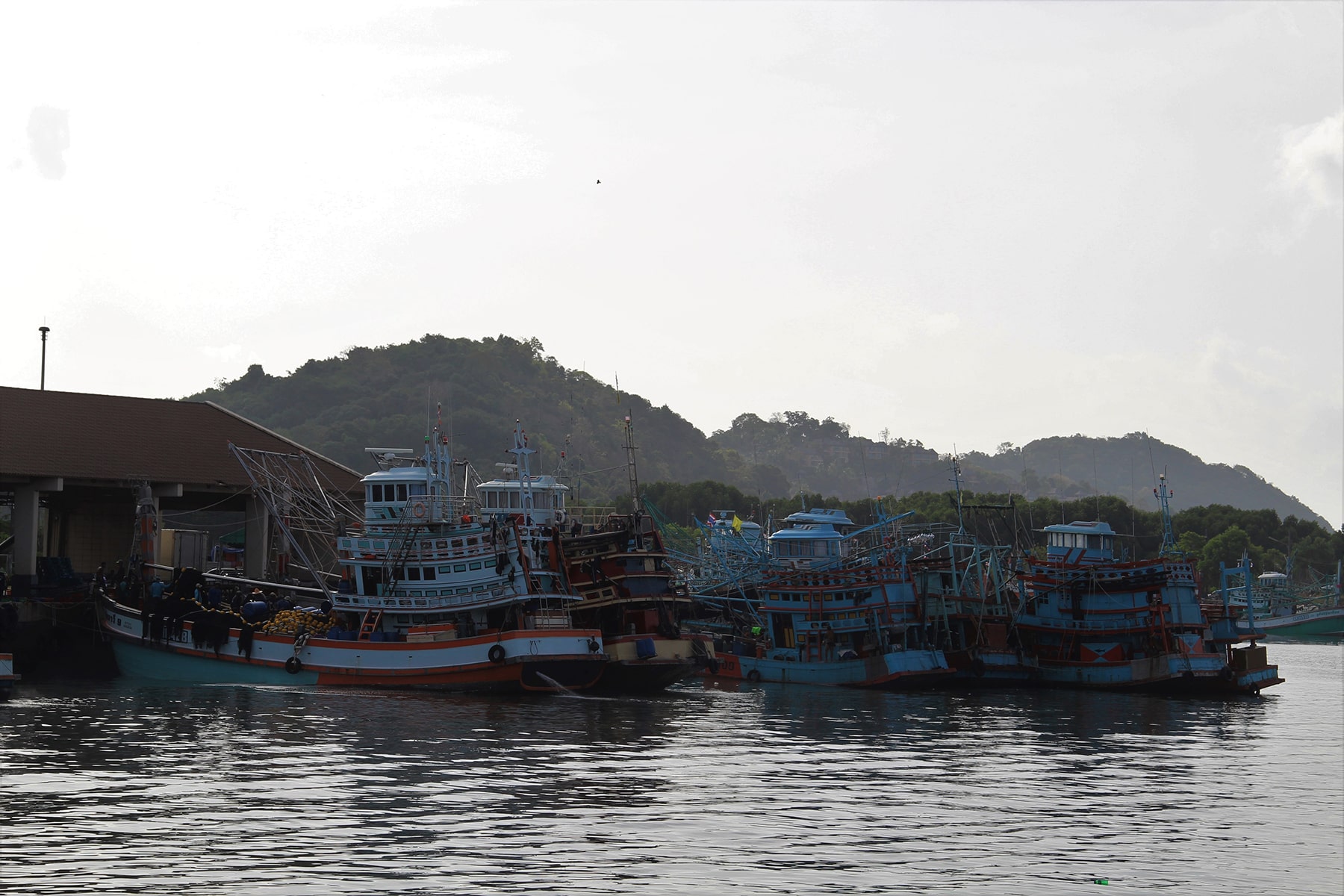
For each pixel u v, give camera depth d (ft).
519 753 180.55
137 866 114.93
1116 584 315.17
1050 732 227.81
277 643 259.39
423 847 124.88
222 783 152.25
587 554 287.28
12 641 264.52
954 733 221.66
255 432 351.25
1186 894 124.16
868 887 118.11
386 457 276.21
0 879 109.70
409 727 201.98
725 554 367.04
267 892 109.09
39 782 149.79
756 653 324.19
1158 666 305.53
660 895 112.68
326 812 138.21
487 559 257.75
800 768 177.47
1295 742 226.58
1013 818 150.82
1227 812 162.20
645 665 273.54
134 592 276.41
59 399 332.60
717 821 141.08
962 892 118.83
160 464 315.78
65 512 333.42
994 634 320.29
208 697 236.22
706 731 212.23
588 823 137.90
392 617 263.08
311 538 349.41
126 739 182.70
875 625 303.07
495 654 249.14
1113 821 153.07
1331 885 128.67
